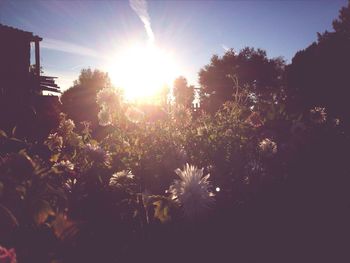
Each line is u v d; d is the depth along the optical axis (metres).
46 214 1.32
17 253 1.26
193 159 2.79
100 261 1.52
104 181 1.95
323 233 2.40
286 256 2.14
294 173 2.94
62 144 2.80
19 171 1.38
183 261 1.80
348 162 3.18
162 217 1.68
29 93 5.80
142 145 2.74
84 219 1.61
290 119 3.36
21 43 13.27
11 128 2.88
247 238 2.15
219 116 3.36
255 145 3.05
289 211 2.51
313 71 19.89
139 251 1.71
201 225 1.99
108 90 2.82
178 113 3.18
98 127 3.30
